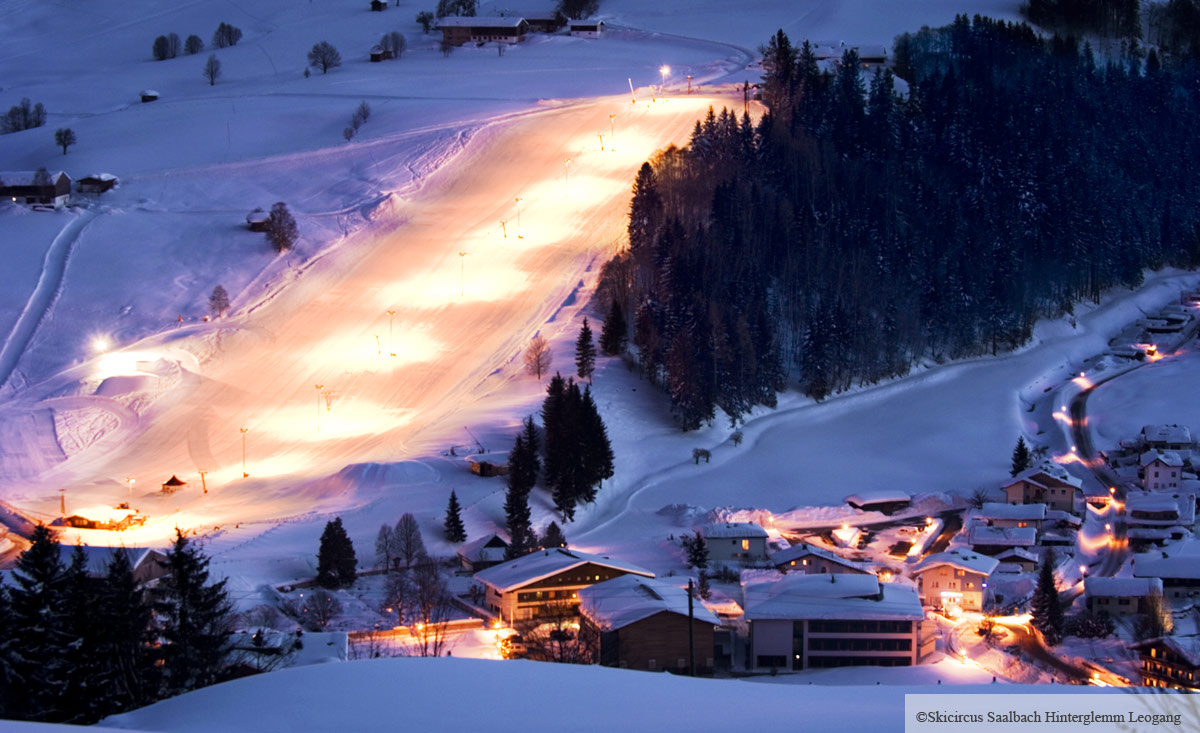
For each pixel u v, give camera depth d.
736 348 135.38
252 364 143.62
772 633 73.44
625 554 97.19
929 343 155.75
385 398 134.62
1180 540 98.88
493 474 110.94
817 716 30.95
